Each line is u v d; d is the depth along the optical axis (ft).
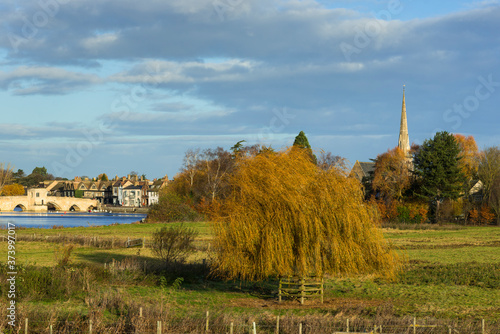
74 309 67.82
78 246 169.48
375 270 85.97
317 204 82.53
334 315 73.61
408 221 299.99
